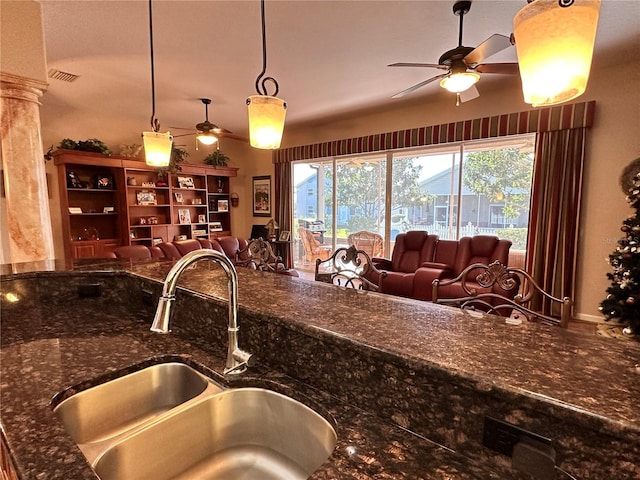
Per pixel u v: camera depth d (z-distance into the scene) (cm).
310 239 673
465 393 66
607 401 57
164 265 192
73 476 60
